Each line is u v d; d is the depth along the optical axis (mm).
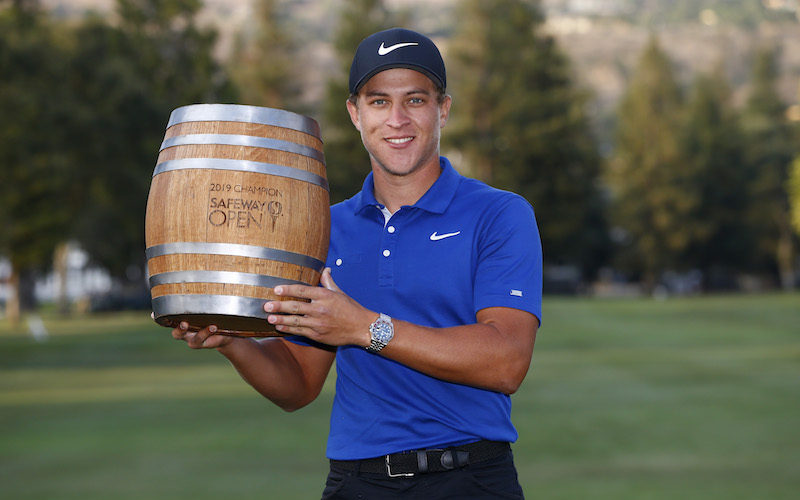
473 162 66812
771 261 82312
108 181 42062
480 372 2379
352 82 2705
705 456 8500
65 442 9555
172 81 51656
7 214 36938
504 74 66688
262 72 68375
